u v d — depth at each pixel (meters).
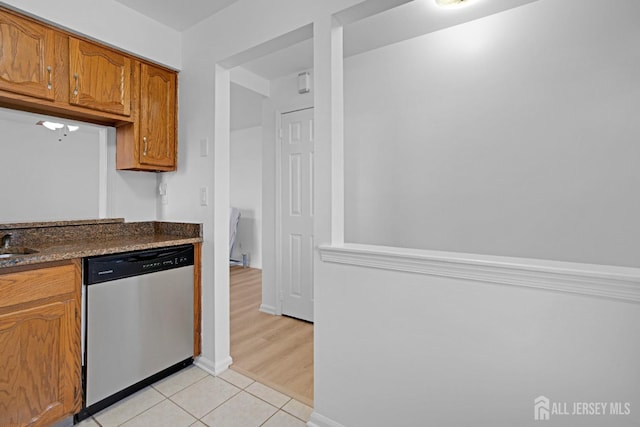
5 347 1.31
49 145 1.95
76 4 1.74
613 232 1.72
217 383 1.92
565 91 1.83
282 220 3.13
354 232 2.64
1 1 1.47
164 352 1.92
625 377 0.88
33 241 1.87
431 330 1.20
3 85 1.52
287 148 3.08
